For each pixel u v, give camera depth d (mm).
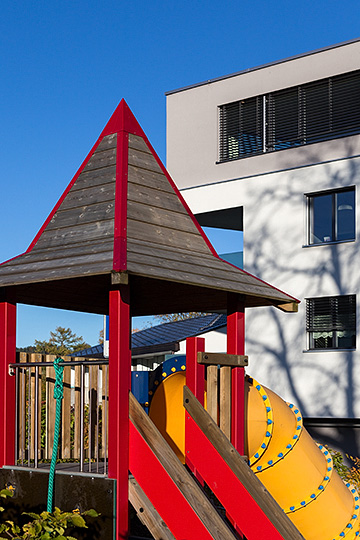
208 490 8352
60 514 6031
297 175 22641
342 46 21953
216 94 24766
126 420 6449
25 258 7168
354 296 21484
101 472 6914
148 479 6301
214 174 24547
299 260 22422
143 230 6938
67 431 8664
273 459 7613
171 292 8734
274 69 23406
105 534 6254
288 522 6258
